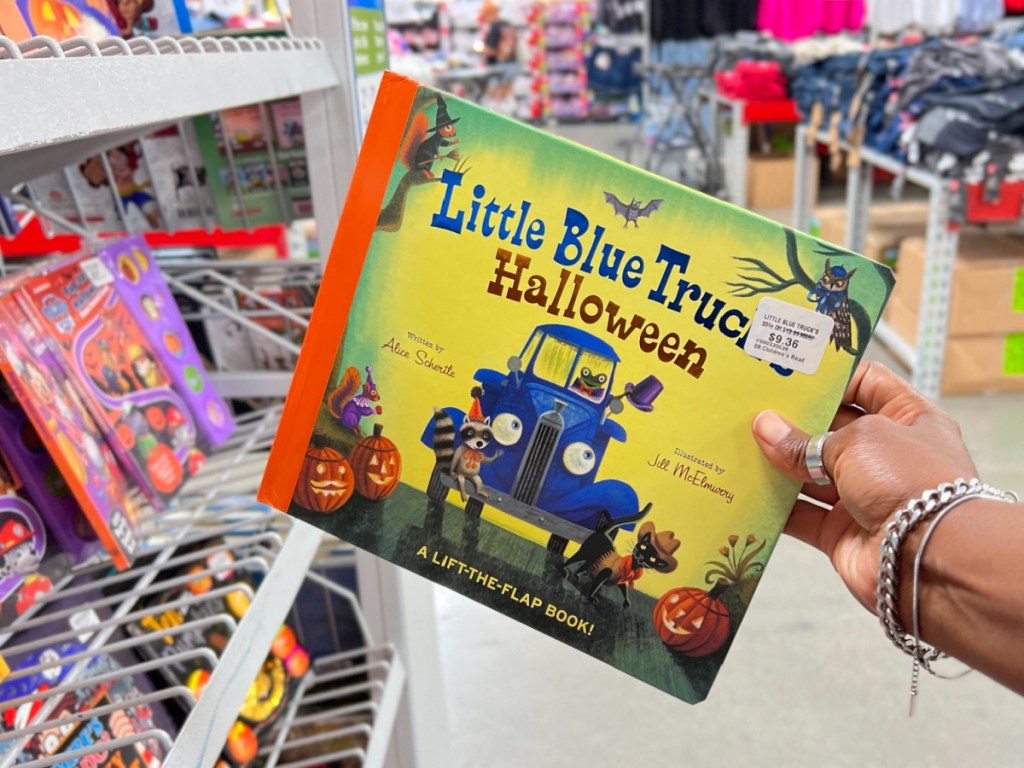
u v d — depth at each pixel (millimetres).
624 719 1755
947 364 3180
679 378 628
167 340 999
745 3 6555
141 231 1217
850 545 734
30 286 816
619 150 7492
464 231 608
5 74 440
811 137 4422
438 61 7363
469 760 1661
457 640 2018
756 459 642
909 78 3229
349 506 656
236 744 976
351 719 1271
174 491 891
